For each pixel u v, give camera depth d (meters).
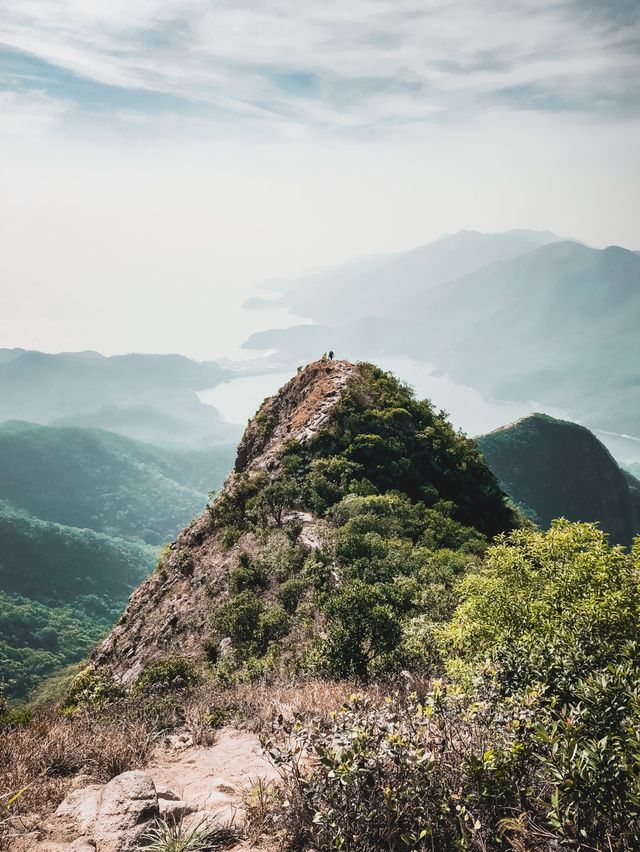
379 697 9.88
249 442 56.25
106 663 37.19
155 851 4.76
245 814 5.44
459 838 4.26
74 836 5.25
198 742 9.04
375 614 13.91
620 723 4.37
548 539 10.57
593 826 3.94
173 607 35.34
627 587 8.48
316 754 4.93
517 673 5.95
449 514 40.81
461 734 4.99
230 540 38.06
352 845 4.33
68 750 8.05
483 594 10.14
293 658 17.44
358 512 34.53
